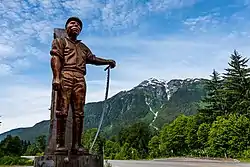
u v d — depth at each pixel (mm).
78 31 6355
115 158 65812
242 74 57406
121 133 86750
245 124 42250
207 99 61031
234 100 57656
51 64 5980
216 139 44688
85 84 6227
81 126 6094
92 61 6594
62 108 5887
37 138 60156
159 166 27625
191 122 60031
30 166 31844
